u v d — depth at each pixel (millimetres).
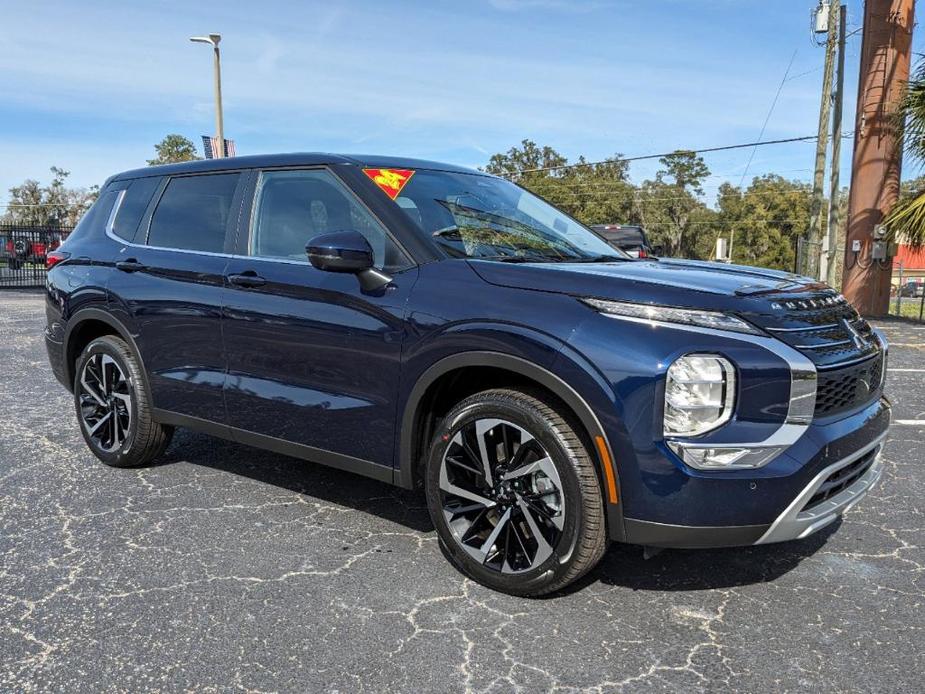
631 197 70562
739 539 2582
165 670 2463
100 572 3152
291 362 3504
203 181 4207
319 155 3713
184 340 3977
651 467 2561
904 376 7926
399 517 3797
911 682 2424
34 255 22375
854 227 16312
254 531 3598
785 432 2564
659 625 2766
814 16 23672
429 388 3094
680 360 2545
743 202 70938
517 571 2906
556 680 2422
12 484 4238
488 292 2932
